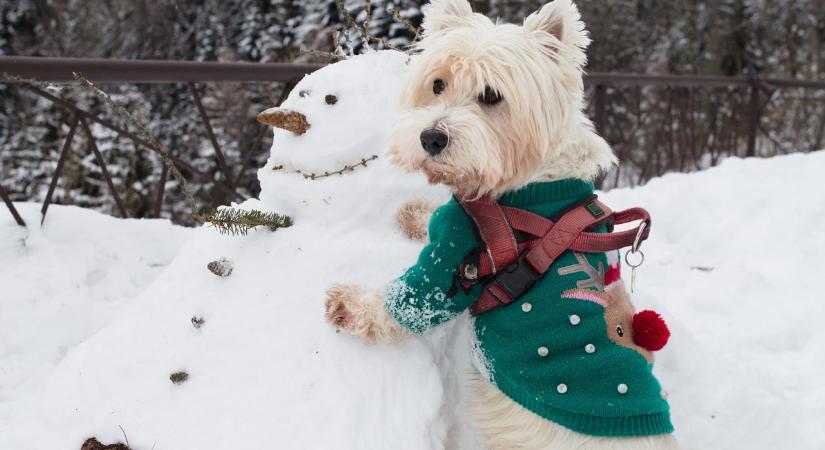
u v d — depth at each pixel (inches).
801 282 148.9
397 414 74.3
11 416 86.7
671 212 191.6
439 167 73.4
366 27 106.5
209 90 517.7
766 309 138.3
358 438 71.2
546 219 76.6
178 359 80.0
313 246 86.0
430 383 77.5
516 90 72.8
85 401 80.0
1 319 102.2
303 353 77.7
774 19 892.6
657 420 70.0
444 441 78.5
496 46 73.1
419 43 83.9
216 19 775.7
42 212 121.3
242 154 523.8
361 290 79.7
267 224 87.6
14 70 114.7
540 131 75.1
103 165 142.8
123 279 118.2
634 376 71.6
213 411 75.3
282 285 83.0
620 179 349.4
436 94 79.0
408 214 90.8
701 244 178.9
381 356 78.2
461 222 77.1
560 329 72.9
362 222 90.0
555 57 77.9
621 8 840.3
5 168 484.7
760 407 98.1
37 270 111.3
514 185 77.7
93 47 807.1
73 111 126.0
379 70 94.7
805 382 114.9
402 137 75.8
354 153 89.7
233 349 79.4
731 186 197.6
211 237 91.2
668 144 330.0
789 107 448.1
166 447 74.0
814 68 795.4
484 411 80.5
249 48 700.0
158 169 437.4
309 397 74.2
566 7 78.7
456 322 87.7
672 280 155.5
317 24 535.2
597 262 76.6
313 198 89.5
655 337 74.4
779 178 201.0
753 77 307.4
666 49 924.0
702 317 138.3
